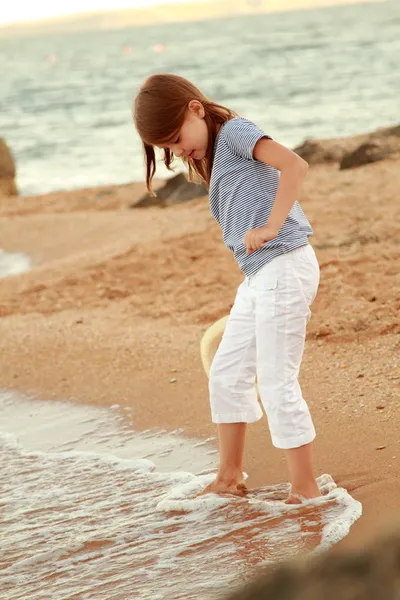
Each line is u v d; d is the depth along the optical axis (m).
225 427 4.19
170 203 17.48
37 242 14.88
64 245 14.32
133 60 129.50
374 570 0.91
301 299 3.86
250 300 3.96
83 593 3.36
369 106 38.19
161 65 102.94
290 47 116.88
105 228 15.03
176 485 4.57
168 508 4.15
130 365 7.06
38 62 162.25
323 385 5.87
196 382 6.42
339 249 9.94
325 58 83.12
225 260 10.56
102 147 34.69
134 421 5.81
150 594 3.25
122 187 22.11
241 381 4.09
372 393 5.54
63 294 9.91
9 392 6.81
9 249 14.71
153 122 3.89
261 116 38.69
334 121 34.28
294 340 3.88
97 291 9.86
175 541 3.76
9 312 9.45
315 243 10.34
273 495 4.20
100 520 4.17
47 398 6.56
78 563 3.68
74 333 8.24
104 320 8.64
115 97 62.31
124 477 4.79
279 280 3.83
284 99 46.38
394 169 15.23
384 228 10.59
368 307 7.48
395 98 40.38
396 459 4.44
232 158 3.90
